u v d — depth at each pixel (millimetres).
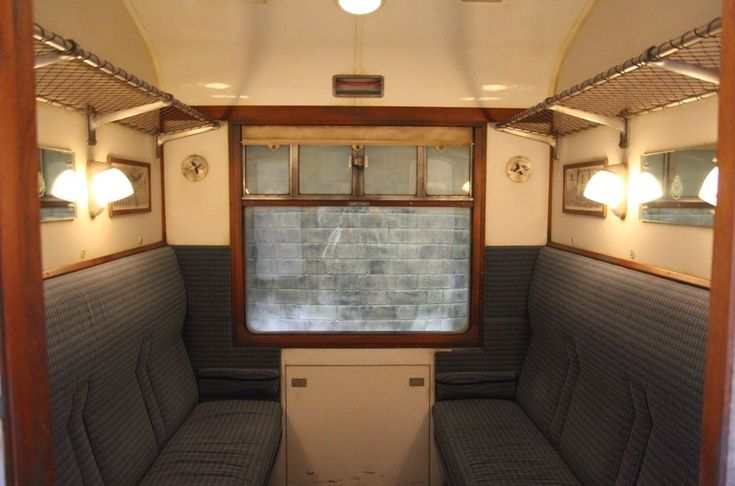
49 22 2408
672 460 2133
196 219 3855
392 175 3865
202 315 3854
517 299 3885
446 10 3361
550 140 3793
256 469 2908
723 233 1058
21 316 1024
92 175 2828
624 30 2828
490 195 3875
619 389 2609
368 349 3863
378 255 3895
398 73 3758
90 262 2797
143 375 3080
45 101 2426
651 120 2648
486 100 3799
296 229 3875
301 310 3906
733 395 1045
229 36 3549
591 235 3293
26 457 1037
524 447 3121
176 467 2865
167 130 3805
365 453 3885
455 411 3637
